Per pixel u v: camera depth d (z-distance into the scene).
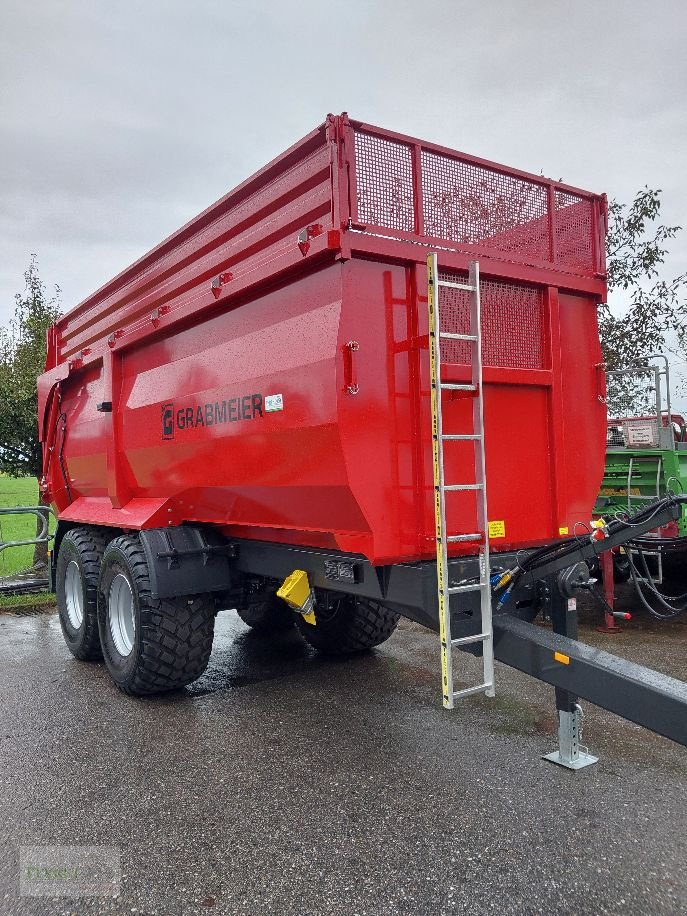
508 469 3.56
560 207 3.84
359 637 5.35
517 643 3.05
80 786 3.41
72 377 6.21
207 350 4.15
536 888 2.54
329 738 3.93
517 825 2.96
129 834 2.97
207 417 4.08
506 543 3.54
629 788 3.27
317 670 5.22
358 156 3.10
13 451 9.52
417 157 3.27
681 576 7.87
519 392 3.62
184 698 4.68
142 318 4.98
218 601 4.80
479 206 3.50
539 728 4.00
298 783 3.40
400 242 3.18
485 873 2.63
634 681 2.57
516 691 4.63
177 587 4.43
